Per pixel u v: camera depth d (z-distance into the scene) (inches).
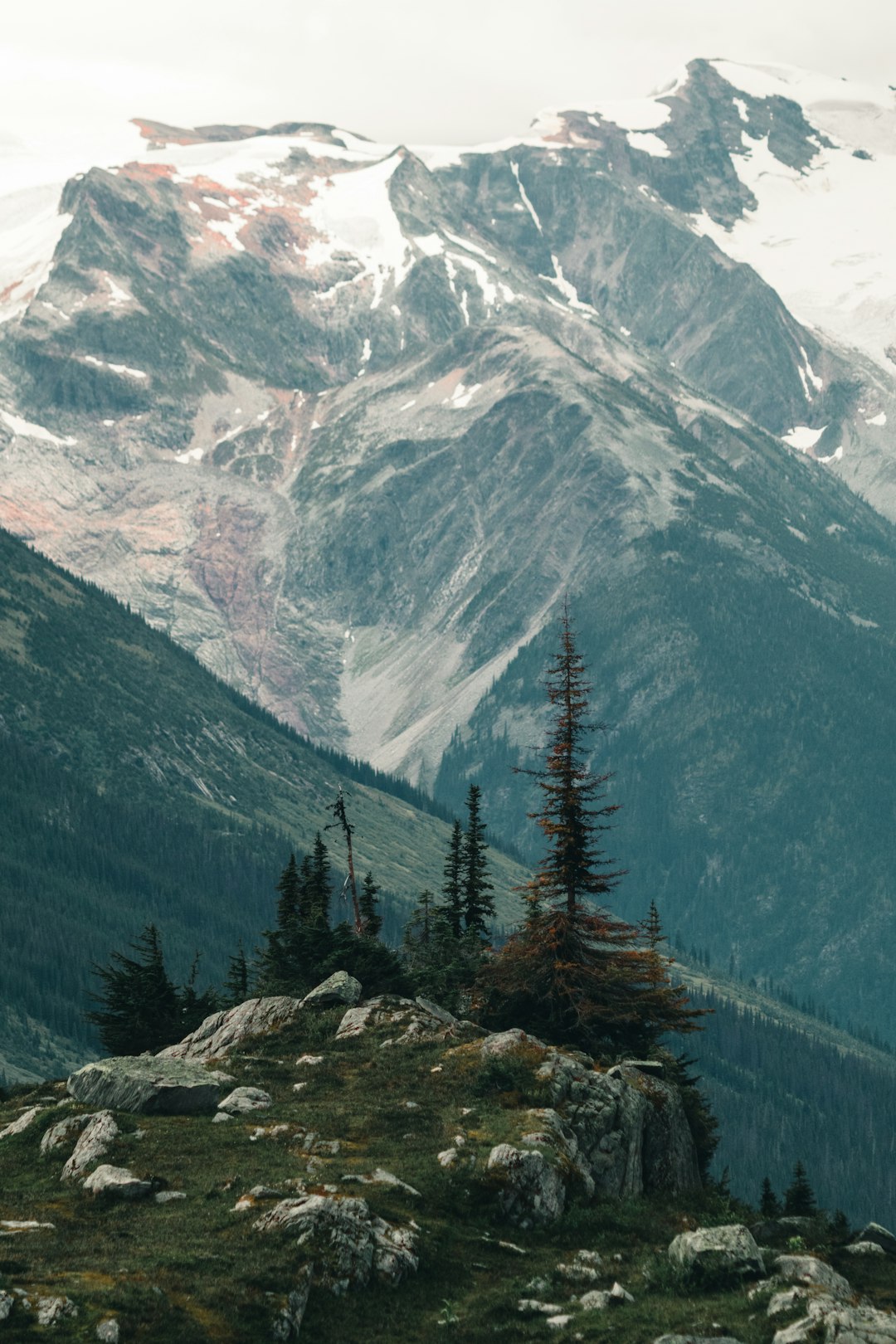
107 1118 4611.2
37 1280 3513.8
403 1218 4033.0
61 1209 4087.1
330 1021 5856.3
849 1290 3796.8
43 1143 4591.5
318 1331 3540.8
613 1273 3966.5
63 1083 5482.3
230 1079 5142.7
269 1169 4303.6
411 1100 4940.9
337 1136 4653.1
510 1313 3681.1
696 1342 3376.0
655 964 6195.9
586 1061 5378.9
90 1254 3735.2
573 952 6225.4
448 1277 3873.0
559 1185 4399.6
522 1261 4020.7
